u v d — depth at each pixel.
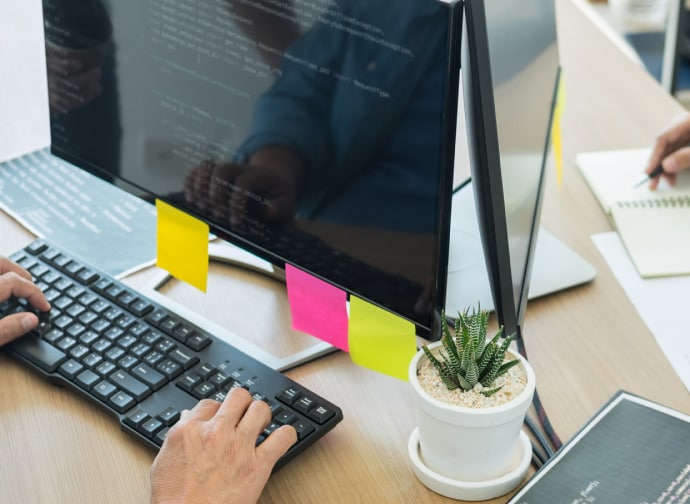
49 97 1.14
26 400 0.95
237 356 0.97
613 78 1.55
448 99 0.79
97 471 0.86
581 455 0.82
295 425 0.88
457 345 0.82
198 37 0.95
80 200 1.27
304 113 0.90
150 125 1.05
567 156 1.36
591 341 1.03
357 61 0.83
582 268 1.12
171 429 0.85
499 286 0.91
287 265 0.98
